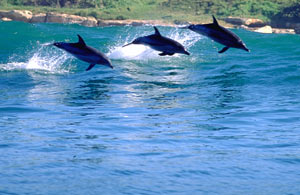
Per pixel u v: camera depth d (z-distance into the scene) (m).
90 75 55.88
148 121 33.09
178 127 31.25
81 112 36.12
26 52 77.25
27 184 20.34
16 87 49.06
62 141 27.38
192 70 59.06
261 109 36.91
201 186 20.34
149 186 20.28
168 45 26.70
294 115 34.53
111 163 23.28
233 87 47.41
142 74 56.47
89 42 87.25
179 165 23.09
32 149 25.61
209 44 82.19
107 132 29.78
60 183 20.48
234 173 21.97
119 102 40.34
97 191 19.64
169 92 45.25
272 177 21.45
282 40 85.31
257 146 26.53
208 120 33.38
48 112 36.12
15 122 32.44
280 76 52.12
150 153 25.09
